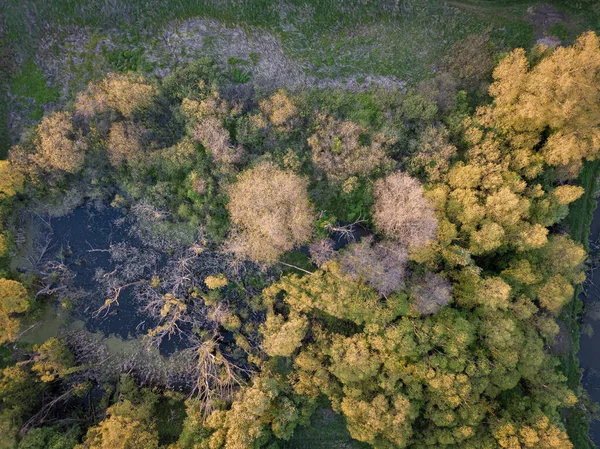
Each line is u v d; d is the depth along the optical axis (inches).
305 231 1178.0
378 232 1202.6
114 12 1234.0
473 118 1151.0
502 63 1108.5
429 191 1115.9
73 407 1232.2
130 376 1251.2
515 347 1044.5
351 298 1070.4
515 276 1101.7
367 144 1228.5
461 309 1135.6
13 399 1104.8
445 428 1026.7
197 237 1256.2
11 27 1221.7
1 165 1131.9
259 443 1079.0
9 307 1107.3
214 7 1254.3
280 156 1213.7
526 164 1096.2
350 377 1019.9
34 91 1253.1
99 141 1181.7
